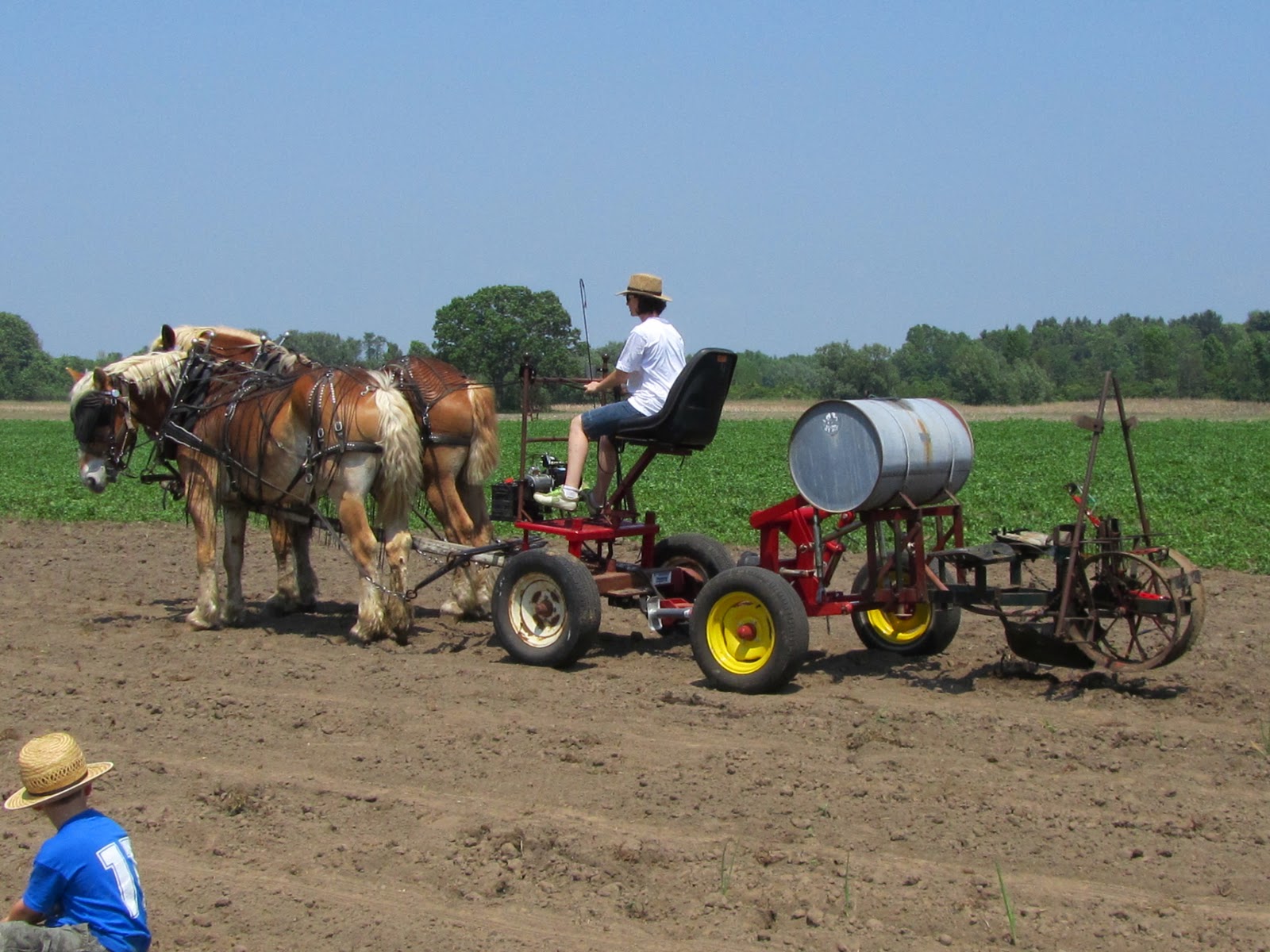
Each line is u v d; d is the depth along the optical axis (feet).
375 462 34.63
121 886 14.48
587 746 25.40
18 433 193.57
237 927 18.12
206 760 25.20
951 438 29.73
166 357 39.09
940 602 29.19
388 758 24.85
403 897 19.02
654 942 17.47
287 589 40.45
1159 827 20.67
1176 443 156.04
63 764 14.60
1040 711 27.32
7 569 51.37
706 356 31.01
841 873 19.30
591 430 32.30
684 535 35.17
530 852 20.39
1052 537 29.01
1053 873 19.29
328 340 233.14
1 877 20.02
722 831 21.01
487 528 38.58
